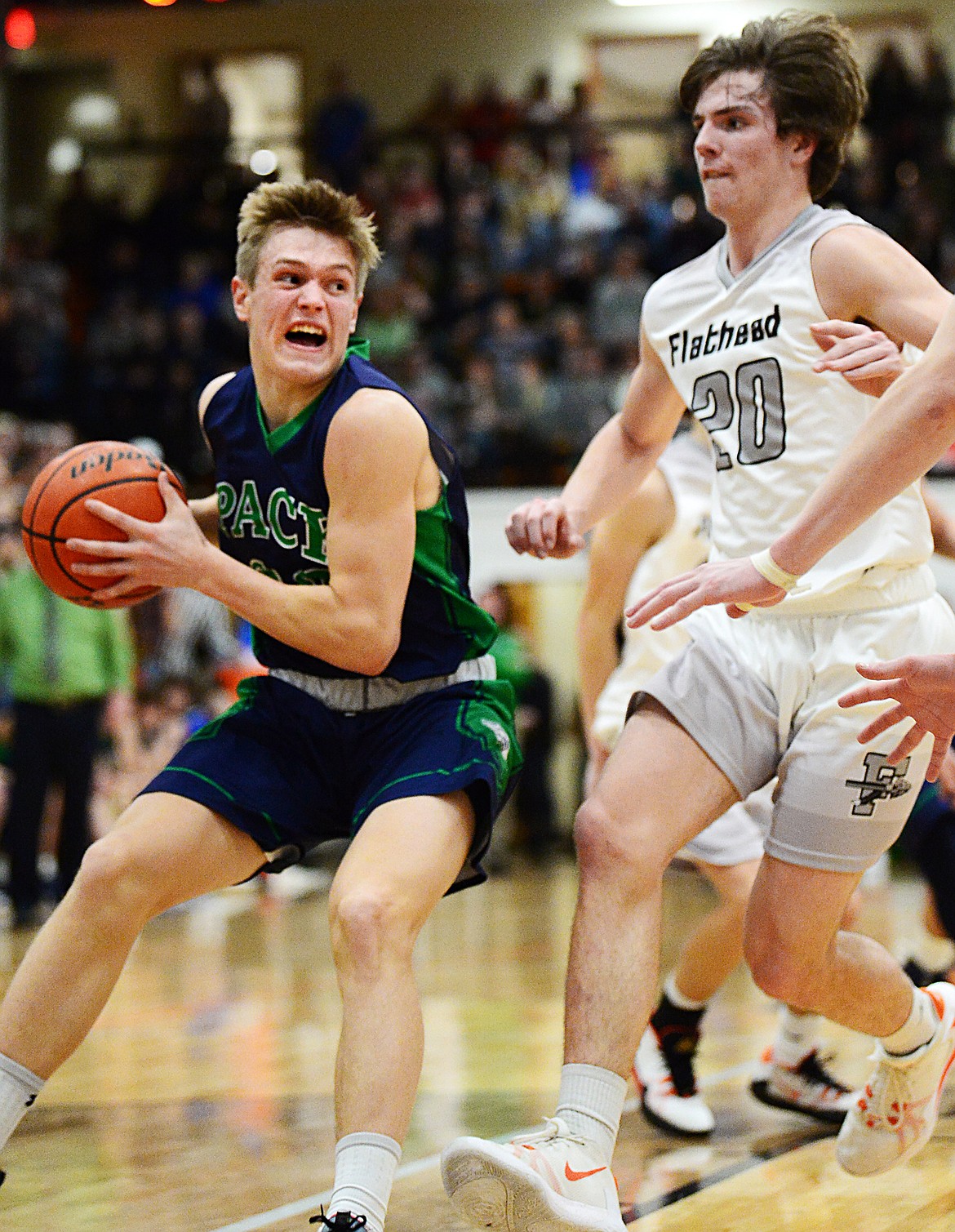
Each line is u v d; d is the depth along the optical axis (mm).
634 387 4531
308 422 3887
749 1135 5133
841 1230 3975
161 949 10453
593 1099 3535
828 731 3830
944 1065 4254
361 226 3957
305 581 4070
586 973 3641
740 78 3939
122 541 3756
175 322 19719
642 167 23438
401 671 3998
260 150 22125
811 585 3869
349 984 3406
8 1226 4137
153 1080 6074
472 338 19375
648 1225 4039
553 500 4527
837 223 3875
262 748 4020
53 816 13484
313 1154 4848
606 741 5680
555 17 23922
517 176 21094
